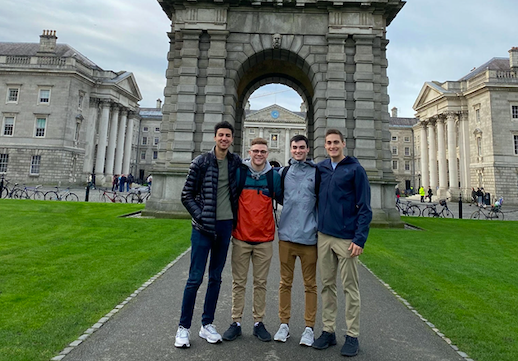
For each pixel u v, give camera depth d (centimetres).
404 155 8050
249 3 1633
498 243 1202
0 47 5381
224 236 430
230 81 1633
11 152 4512
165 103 1694
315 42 1642
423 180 6012
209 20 1633
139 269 724
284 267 446
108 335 427
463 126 4984
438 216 2217
